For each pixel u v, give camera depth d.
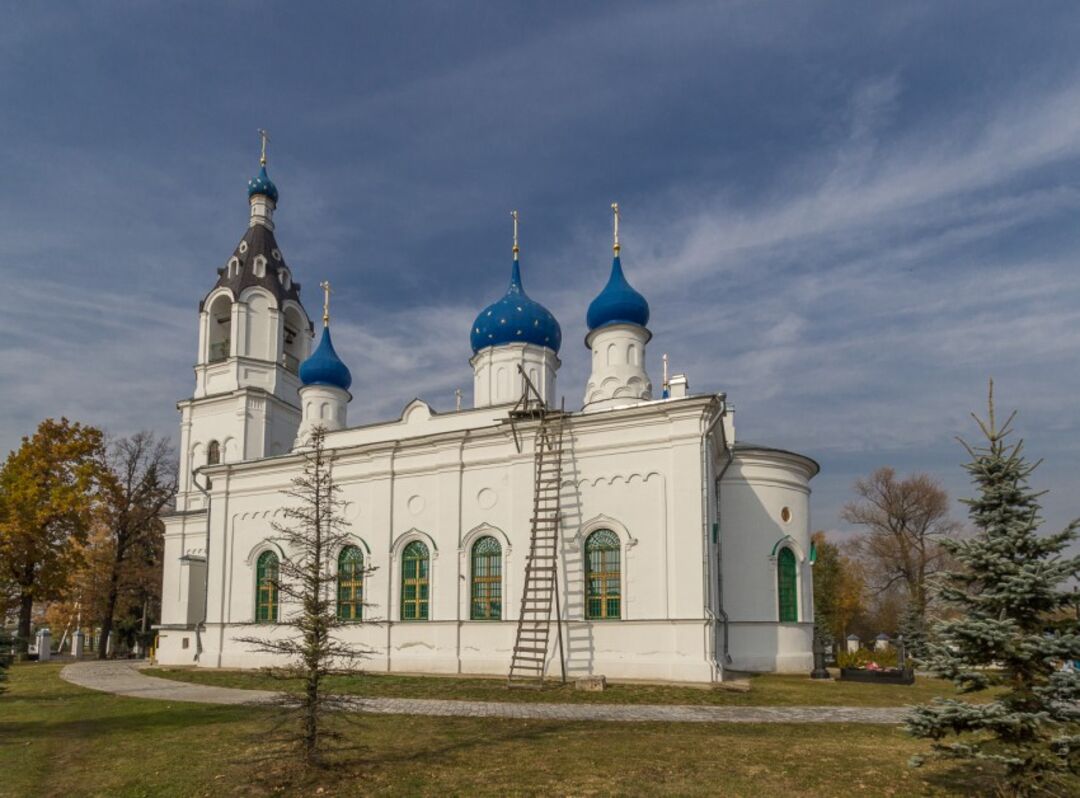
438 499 31.22
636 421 27.86
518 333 36.84
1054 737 10.24
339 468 33.84
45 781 13.52
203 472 37.03
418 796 11.78
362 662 31.20
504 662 28.62
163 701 23.52
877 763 13.52
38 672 35.59
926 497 61.34
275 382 43.62
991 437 11.36
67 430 49.78
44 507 47.06
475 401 37.53
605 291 35.47
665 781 12.40
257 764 13.56
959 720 10.69
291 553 34.12
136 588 57.53
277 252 46.34
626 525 27.39
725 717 18.81
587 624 27.22
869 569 63.38
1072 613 10.94
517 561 28.91
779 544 31.61
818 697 22.67
